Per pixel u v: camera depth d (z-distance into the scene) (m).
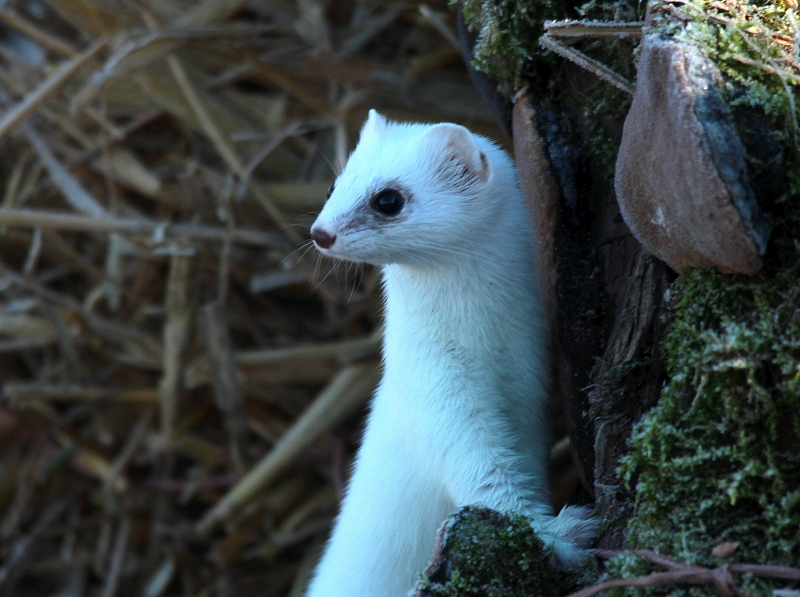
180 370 1.89
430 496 1.76
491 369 1.76
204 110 1.90
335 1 1.91
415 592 1.71
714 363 1.71
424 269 1.77
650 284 1.73
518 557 1.72
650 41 1.70
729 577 1.69
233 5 1.90
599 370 1.74
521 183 1.77
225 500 1.90
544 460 1.76
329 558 1.78
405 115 1.88
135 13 1.90
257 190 1.89
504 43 1.76
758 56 1.70
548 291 1.76
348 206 1.76
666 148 1.70
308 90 1.89
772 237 1.70
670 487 1.71
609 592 1.71
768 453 1.70
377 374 1.90
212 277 1.91
